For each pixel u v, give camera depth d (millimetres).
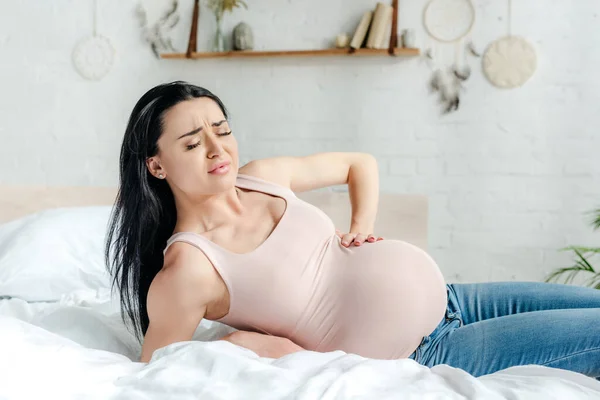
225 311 1404
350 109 3318
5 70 3645
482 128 3195
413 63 3238
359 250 1430
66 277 2289
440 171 3248
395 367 1012
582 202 3125
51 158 3623
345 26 3285
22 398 870
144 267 1472
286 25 3344
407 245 1441
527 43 3121
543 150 3148
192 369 982
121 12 3520
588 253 3129
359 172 1757
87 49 3555
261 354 1285
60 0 3570
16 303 1898
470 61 3184
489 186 3209
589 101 3094
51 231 2443
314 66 3340
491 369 1406
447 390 934
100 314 1657
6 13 3631
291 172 1639
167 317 1311
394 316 1368
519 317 1453
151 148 1383
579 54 3090
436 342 1482
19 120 3645
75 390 931
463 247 3246
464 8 3168
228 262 1347
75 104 3586
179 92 1383
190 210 1417
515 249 3199
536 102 3139
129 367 1051
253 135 3422
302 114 3367
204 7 3408
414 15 3221
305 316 1384
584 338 1371
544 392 914
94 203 3383
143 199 1429
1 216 3387
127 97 3533
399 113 3270
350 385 913
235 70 3422
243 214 1438
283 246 1380
